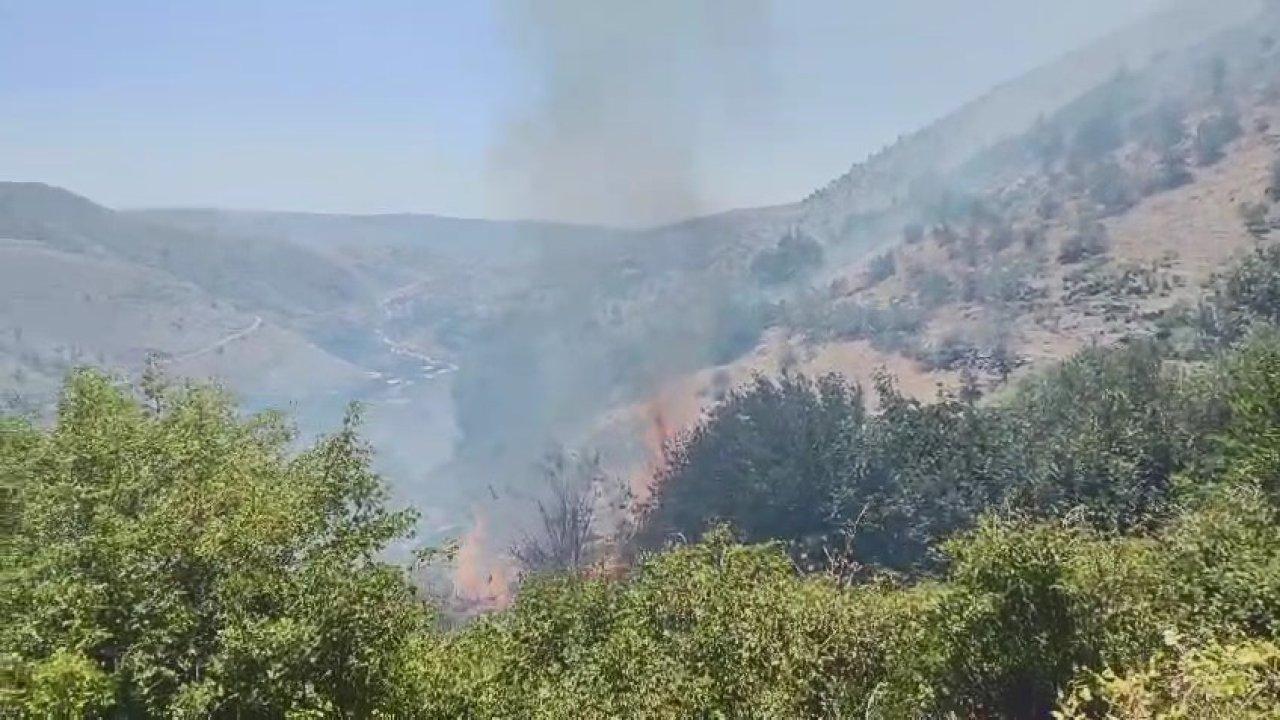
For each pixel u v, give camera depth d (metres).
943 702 16.53
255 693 12.93
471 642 19.77
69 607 13.08
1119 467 39.97
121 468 15.65
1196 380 43.88
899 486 51.16
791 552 54.12
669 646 17.22
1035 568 16.34
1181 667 10.19
